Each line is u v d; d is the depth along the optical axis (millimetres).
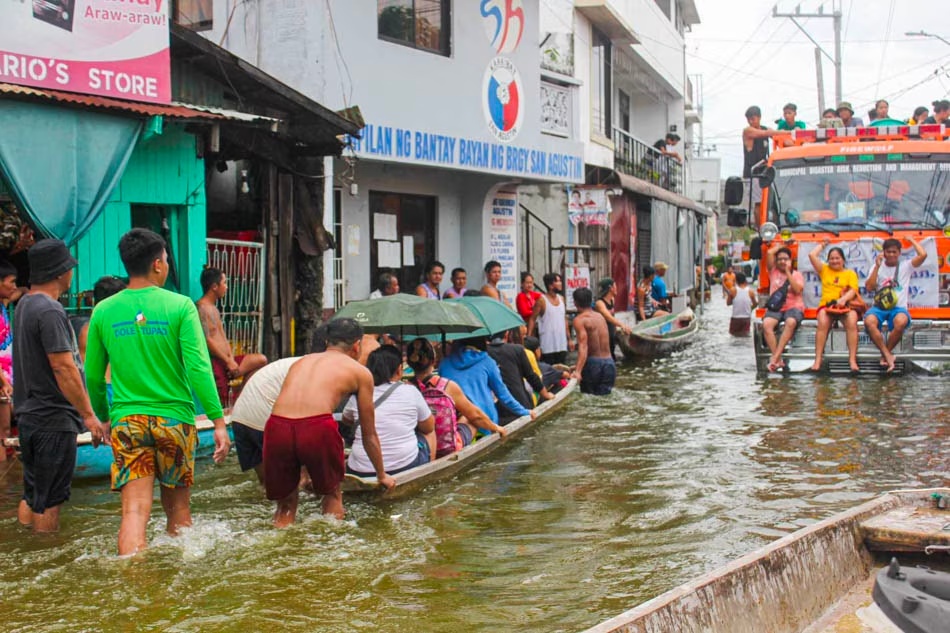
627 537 6246
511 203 17422
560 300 14773
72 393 5957
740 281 21625
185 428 5883
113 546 5977
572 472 8047
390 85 13383
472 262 16500
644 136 35062
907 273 13492
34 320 5953
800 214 14406
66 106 8305
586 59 23812
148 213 10102
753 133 17312
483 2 15164
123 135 8742
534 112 16594
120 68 8945
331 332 6621
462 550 5965
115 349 5766
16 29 8172
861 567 4855
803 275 13992
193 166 10016
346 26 12656
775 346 13992
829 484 7602
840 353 13867
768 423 10266
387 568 5621
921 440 9266
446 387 8328
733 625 3863
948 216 13906
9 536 6203
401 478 7133
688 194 43094
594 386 12492
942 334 13430
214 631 4676
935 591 3576
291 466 6352
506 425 9359
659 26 31500
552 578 5465
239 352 10531
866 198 14250
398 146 13469
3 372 8070
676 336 18328
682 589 3713
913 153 14258
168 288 9969
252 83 10445
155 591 5199
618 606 5031
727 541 6141
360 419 6695
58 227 8273
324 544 6047
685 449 8977
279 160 11047
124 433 5734
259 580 5387
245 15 12914
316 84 12445
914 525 4930
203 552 5844
